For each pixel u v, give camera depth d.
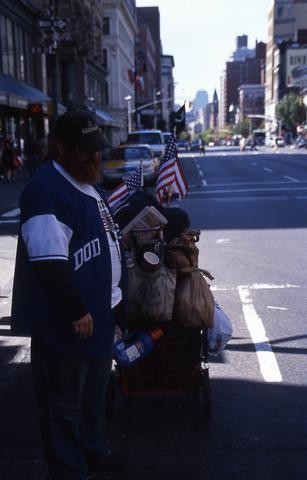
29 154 24.92
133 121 86.38
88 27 51.38
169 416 4.15
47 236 2.61
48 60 37.19
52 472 2.99
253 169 32.88
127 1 88.50
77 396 2.95
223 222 13.04
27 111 28.86
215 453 3.66
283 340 5.55
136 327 3.87
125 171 21.52
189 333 3.92
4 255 10.00
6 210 15.79
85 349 2.80
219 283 7.71
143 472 3.46
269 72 157.38
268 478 3.38
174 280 3.77
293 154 57.88
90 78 52.47
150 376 4.01
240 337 5.64
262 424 4.00
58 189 2.69
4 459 3.65
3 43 29.08
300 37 139.75
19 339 5.88
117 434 3.92
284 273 8.18
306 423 4.00
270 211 14.64
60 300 2.62
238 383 4.65
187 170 33.84
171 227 4.03
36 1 34.03
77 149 2.76
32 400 4.48
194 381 4.04
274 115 135.88
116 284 3.08
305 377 4.73
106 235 2.91
